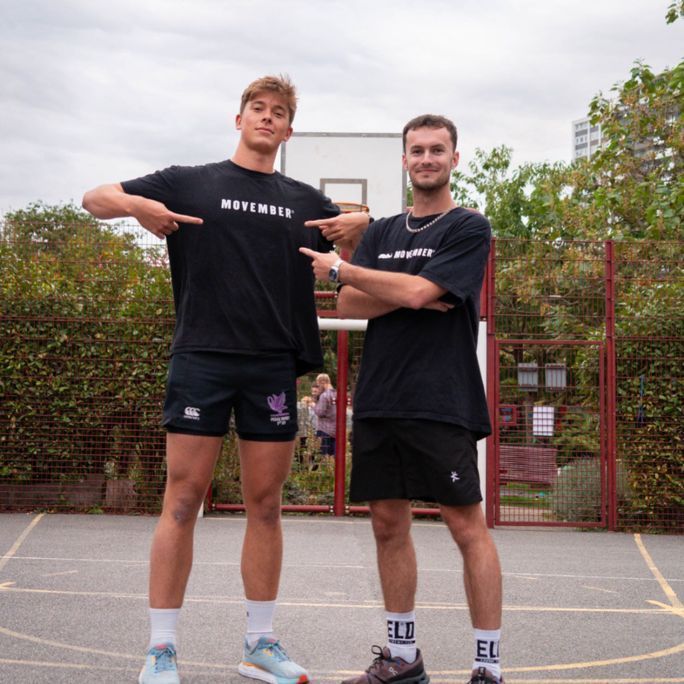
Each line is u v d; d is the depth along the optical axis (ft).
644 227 53.47
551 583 20.58
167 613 11.52
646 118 53.11
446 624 15.71
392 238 12.25
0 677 11.71
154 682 11.08
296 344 12.39
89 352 31.81
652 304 32.19
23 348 31.68
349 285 11.97
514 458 32.30
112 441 31.89
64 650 13.15
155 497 31.86
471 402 11.60
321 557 23.52
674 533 31.55
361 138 40.37
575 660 13.35
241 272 11.91
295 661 13.10
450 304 11.41
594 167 55.67
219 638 14.20
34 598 16.94
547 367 32.45
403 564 11.60
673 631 15.49
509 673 12.57
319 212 12.85
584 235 54.70
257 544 12.16
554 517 32.22
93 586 18.38
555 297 32.19
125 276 32.22
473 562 11.14
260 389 12.07
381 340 11.79
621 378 32.12
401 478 11.60
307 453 34.01
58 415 31.71
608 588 20.04
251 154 12.35
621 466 32.04
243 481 12.35
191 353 11.84
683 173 49.37
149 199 11.68
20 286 31.91
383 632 14.99
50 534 26.55
